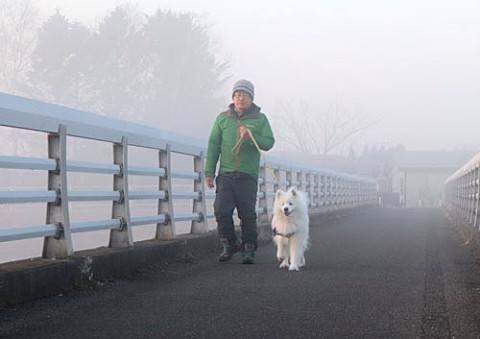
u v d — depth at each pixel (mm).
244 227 10047
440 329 5508
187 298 6797
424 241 14602
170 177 10461
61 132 7230
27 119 6594
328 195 26297
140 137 9328
